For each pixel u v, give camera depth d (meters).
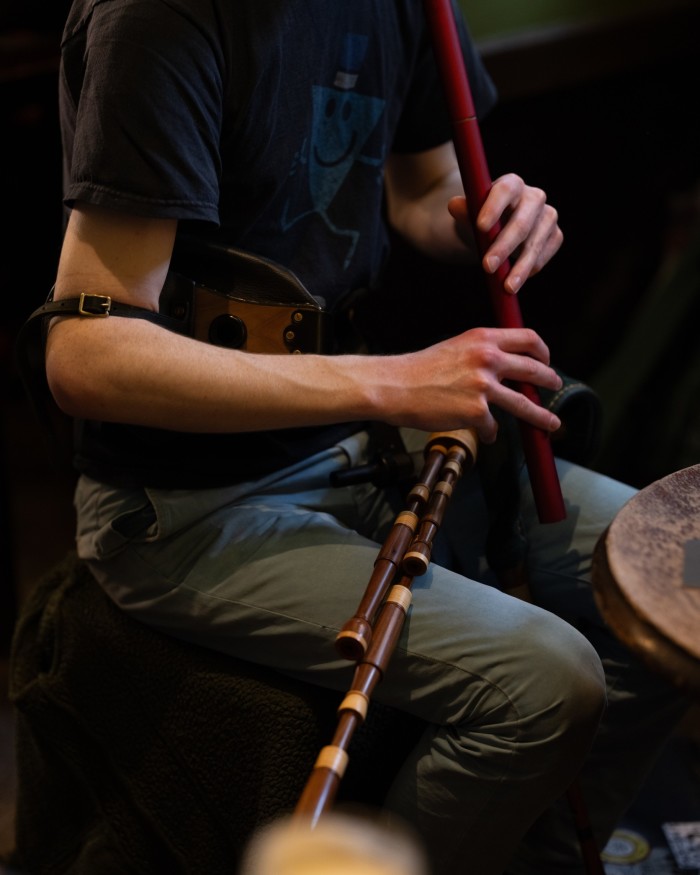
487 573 1.43
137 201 1.11
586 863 1.32
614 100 2.69
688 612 0.83
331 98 1.34
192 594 1.26
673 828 1.61
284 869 0.57
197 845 1.31
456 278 2.43
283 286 1.25
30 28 2.11
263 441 1.32
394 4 1.42
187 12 1.13
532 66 2.57
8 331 2.28
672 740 1.84
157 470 1.28
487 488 1.35
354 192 1.42
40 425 1.34
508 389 1.18
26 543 2.57
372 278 1.48
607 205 2.76
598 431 1.49
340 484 1.34
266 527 1.27
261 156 1.25
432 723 1.19
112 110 1.11
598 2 2.62
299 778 1.21
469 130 1.34
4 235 2.14
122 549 1.29
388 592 1.11
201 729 1.29
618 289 2.80
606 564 0.90
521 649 1.11
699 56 2.71
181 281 1.24
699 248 2.38
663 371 2.43
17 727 1.48
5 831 1.69
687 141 2.79
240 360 1.15
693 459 2.36
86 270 1.15
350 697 0.93
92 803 1.46
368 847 0.58
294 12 1.23
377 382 1.15
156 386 1.12
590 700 1.11
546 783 1.12
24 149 2.05
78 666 1.39
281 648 1.22
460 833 1.16
